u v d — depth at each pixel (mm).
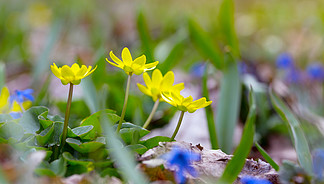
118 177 594
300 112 965
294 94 1088
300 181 591
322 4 2592
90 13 2170
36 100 813
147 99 877
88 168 594
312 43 1859
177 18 1579
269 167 635
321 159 627
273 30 2215
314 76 1205
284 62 1162
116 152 581
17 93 705
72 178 581
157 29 1982
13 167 564
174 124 864
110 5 2551
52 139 606
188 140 825
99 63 792
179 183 593
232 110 774
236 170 591
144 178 591
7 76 1336
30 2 2354
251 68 1157
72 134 606
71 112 833
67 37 1841
